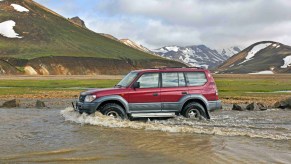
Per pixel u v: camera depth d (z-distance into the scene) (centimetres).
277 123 1541
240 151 930
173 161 816
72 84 5909
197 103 1513
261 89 4744
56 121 1508
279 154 898
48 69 18362
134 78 1483
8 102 2345
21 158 832
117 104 1445
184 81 1521
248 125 1466
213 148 965
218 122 1530
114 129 1279
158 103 1473
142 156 860
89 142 1031
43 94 3550
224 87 5247
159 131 1244
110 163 793
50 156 854
